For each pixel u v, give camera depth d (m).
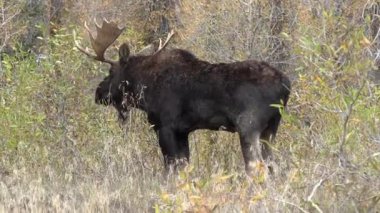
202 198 26.41
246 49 52.06
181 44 63.38
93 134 41.06
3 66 48.09
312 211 27.05
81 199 33.50
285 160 34.28
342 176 26.91
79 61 43.59
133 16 81.50
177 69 37.25
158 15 79.38
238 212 27.95
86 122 41.97
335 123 33.16
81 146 40.56
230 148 40.25
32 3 65.06
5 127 39.91
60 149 40.22
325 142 29.84
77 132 41.47
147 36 79.38
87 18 76.50
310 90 37.75
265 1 53.22
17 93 41.78
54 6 72.88
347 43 26.14
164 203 28.86
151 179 36.88
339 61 27.83
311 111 37.50
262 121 35.41
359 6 46.94
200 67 36.84
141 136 40.91
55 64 44.56
